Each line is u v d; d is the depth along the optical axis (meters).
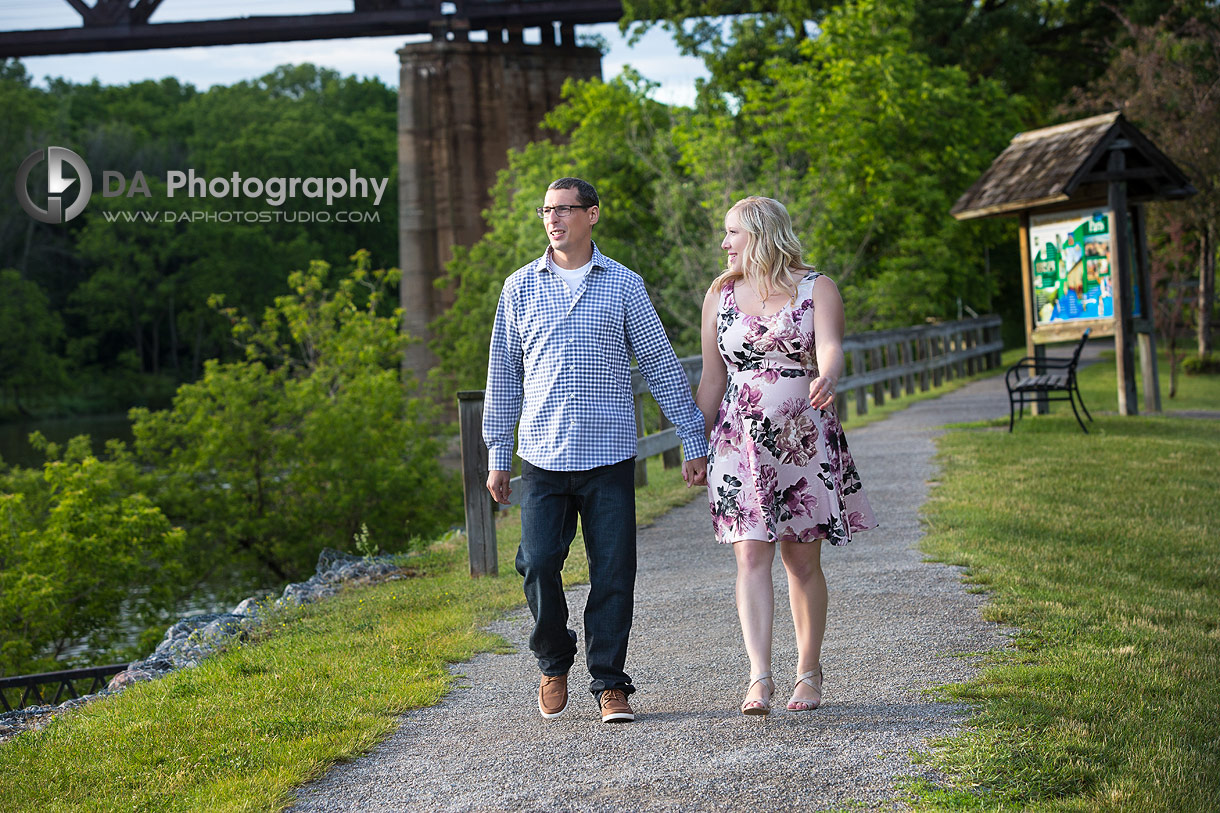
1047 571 6.32
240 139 74.31
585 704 4.39
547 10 47.28
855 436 13.48
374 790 3.60
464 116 46.72
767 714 3.93
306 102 86.44
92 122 81.38
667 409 4.12
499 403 4.21
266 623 6.44
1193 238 21.42
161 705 4.75
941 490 9.13
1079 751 3.50
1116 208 13.19
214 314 74.56
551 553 4.04
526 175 35.84
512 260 34.16
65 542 17.61
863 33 25.55
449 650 5.28
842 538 3.93
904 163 24.97
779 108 26.53
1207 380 21.05
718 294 4.09
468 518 7.18
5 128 72.75
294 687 4.79
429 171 46.69
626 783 3.49
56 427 65.94
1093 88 25.86
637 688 4.57
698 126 26.05
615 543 4.04
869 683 4.38
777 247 3.96
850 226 24.53
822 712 4.04
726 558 7.27
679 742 3.82
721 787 3.40
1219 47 20.36
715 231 23.64
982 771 3.35
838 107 24.64
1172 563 6.64
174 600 20.17
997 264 39.81
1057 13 34.34
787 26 32.16
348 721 4.23
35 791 3.80
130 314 79.06
